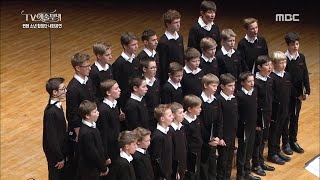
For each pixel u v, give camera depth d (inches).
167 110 587.2
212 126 636.1
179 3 1186.0
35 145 743.7
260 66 679.7
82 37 1050.1
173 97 650.2
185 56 673.0
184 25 1092.5
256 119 672.4
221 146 655.8
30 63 952.9
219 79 677.9
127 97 675.4
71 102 614.5
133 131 563.8
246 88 660.1
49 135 593.3
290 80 706.2
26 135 763.4
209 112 635.5
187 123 619.2
